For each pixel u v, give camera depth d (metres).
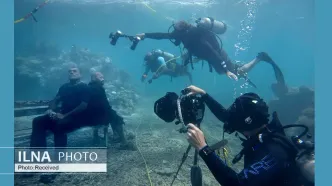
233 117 2.26
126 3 26.17
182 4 25.20
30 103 8.35
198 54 6.70
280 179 1.97
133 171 4.70
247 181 1.90
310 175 1.90
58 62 19.42
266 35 51.25
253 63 8.70
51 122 4.70
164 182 4.37
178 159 5.48
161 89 22.16
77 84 5.00
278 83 11.04
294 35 53.03
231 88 23.88
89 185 4.16
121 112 11.05
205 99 3.20
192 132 2.19
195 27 6.53
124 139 6.26
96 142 6.30
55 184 4.16
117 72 20.23
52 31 48.47
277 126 2.24
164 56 11.68
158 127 8.59
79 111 4.82
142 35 6.15
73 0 25.52
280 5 25.83
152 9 28.17
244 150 2.23
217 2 24.06
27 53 21.53
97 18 35.72
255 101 2.19
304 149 2.04
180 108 2.49
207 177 4.69
